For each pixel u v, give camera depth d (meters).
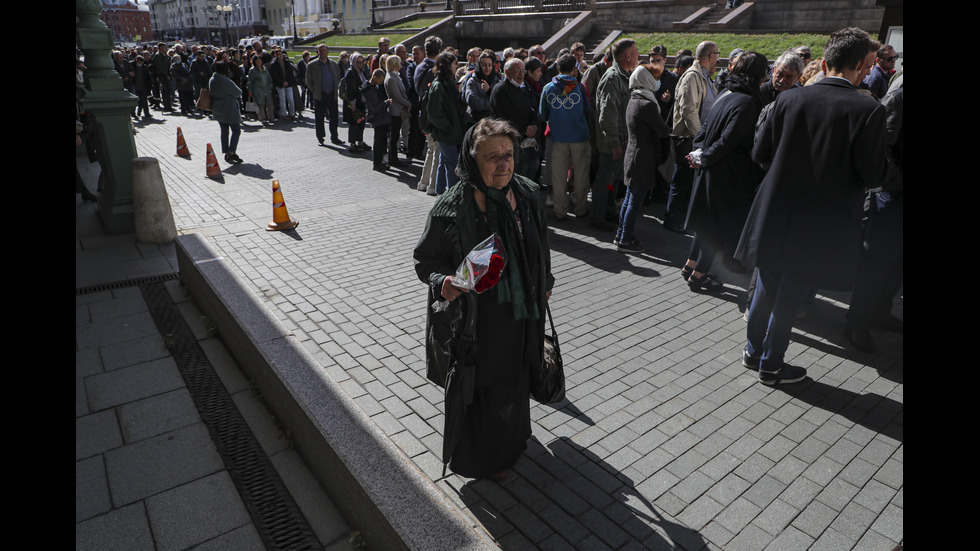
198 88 18.86
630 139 5.95
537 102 7.59
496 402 2.71
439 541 2.09
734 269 5.77
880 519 2.73
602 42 21.42
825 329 4.59
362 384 3.85
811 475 3.02
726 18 19.66
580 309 5.01
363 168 10.80
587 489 2.91
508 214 2.53
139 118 17.59
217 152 12.26
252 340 3.51
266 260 6.13
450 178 7.86
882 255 4.02
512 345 2.64
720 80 5.67
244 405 3.57
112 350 4.20
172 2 129.50
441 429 3.39
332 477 2.73
